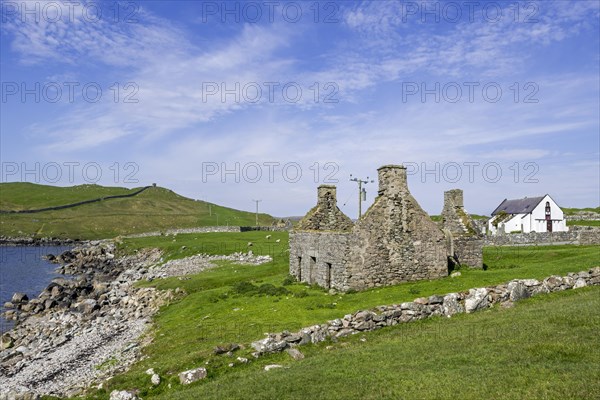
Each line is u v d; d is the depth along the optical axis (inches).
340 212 1720.0
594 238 2196.1
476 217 4623.5
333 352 799.7
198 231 5546.3
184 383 744.3
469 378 573.3
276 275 1909.4
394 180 1376.7
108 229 7534.5
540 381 537.3
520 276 1272.1
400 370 636.1
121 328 1497.3
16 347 1557.6
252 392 613.9
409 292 1202.6
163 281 2181.3
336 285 1365.7
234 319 1154.0
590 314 799.7
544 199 3784.5
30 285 3058.6
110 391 781.3
